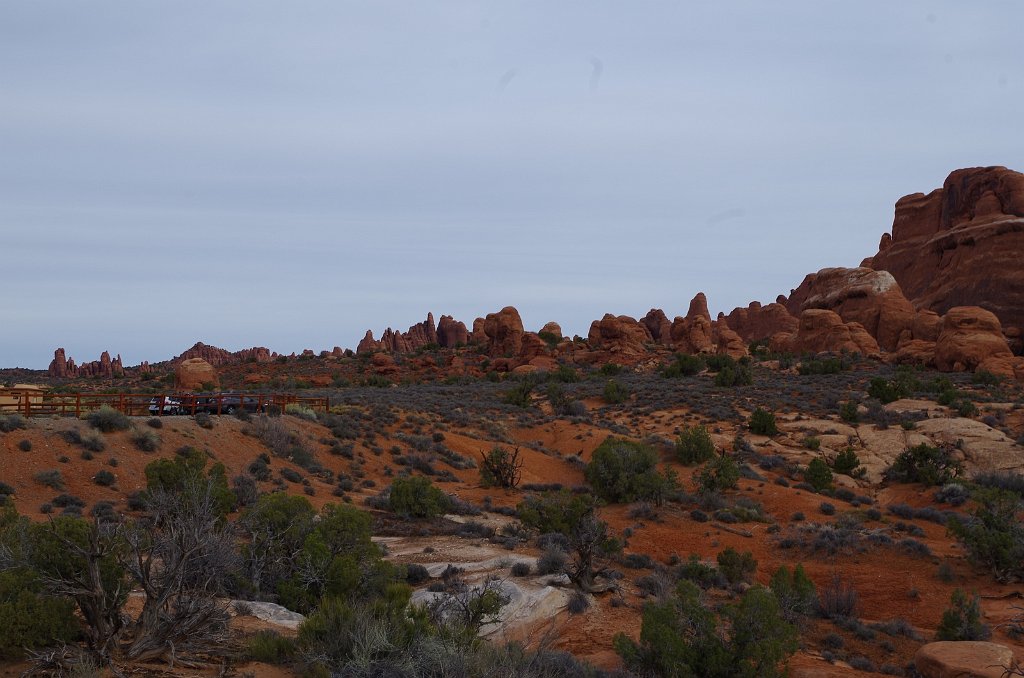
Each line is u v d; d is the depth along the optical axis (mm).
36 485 23562
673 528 25875
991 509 23344
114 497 24172
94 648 7824
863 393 59812
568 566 17547
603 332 107125
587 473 30750
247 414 36031
